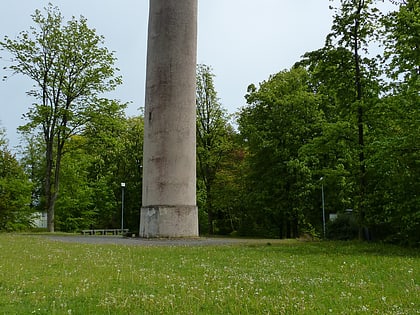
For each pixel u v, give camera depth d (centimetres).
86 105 3300
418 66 1858
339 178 2131
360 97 2127
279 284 841
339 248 1712
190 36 2558
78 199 4541
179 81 2486
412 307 653
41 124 3247
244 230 4175
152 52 2538
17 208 3403
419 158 1678
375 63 2134
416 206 1644
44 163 4956
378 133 2031
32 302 672
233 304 653
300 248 1728
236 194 4094
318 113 3450
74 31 3250
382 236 2088
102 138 3356
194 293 732
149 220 2383
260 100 3650
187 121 2488
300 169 3222
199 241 2227
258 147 3547
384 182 1878
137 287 799
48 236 2584
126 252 1512
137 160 5062
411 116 1756
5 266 1068
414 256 1404
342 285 841
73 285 811
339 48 2180
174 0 2536
